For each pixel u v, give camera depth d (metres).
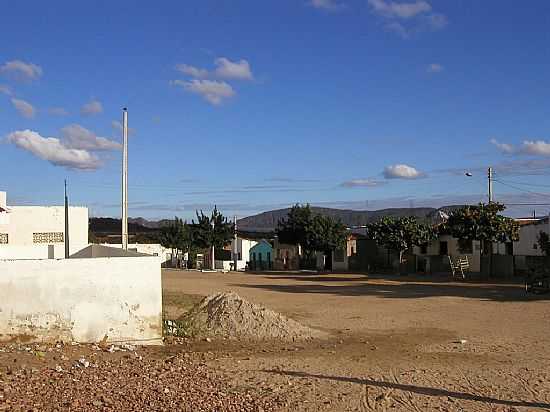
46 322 13.53
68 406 8.80
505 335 17.27
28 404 8.76
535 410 9.47
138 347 14.07
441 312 22.98
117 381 10.52
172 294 27.83
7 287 13.28
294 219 60.06
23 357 11.84
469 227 41.94
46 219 41.59
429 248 51.62
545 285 29.88
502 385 11.09
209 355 13.89
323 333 17.48
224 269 63.22
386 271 52.38
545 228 42.84
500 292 31.34
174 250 71.12
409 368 12.69
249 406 9.45
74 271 13.82
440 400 10.06
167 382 10.70
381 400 10.00
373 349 15.05
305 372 12.19
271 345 15.53
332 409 9.51
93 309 14.00
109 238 73.69
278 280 43.00
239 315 17.17
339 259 58.31
